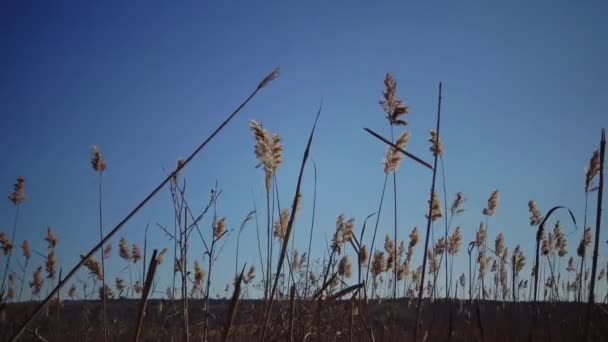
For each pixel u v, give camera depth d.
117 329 8.30
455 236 11.41
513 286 7.70
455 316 7.44
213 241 6.17
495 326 7.36
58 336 7.82
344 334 6.07
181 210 5.63
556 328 6.69
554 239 12.60
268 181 5.52
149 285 2.96
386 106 5.66
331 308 6.16
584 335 4.24
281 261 3.46
